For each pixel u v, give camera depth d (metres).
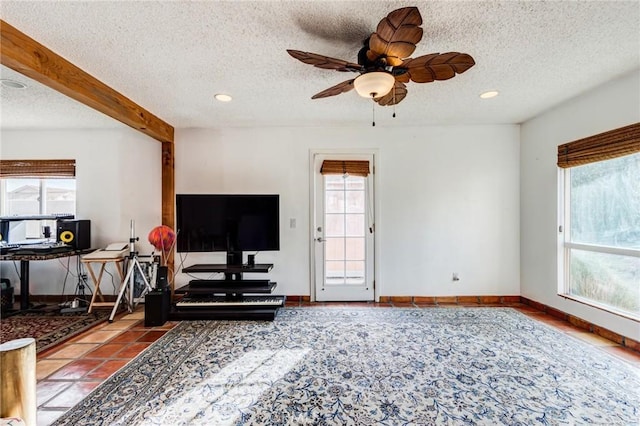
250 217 3.54
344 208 4.03
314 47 2.06
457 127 3.97
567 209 3.31
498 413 1.76
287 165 4.01
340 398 1.90
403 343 2.68
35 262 4.03
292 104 3.16
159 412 1.78
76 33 1.89
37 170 4.05
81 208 4.03
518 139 3.94
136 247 4.00
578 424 1.67
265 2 1.62
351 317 3.36
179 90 2.78
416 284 4.00
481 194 3.97
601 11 1.72
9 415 1.15
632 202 2.64
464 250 3.98
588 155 2.90
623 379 2.10
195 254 4.00
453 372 2.20
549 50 2.13
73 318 3.36
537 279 3.64
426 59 1.80
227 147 4.01
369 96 1.94
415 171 3.99
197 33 1.90
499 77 2.56
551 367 2.27
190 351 2.54
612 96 2.67
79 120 3.67
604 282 2.91
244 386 2.03
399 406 1.83
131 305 3.59
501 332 2.92
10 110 3.33
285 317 3.37
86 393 1.96
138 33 1.89
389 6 1.66
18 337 2.85
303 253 4.01
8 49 1.80
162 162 3.97
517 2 1.64
